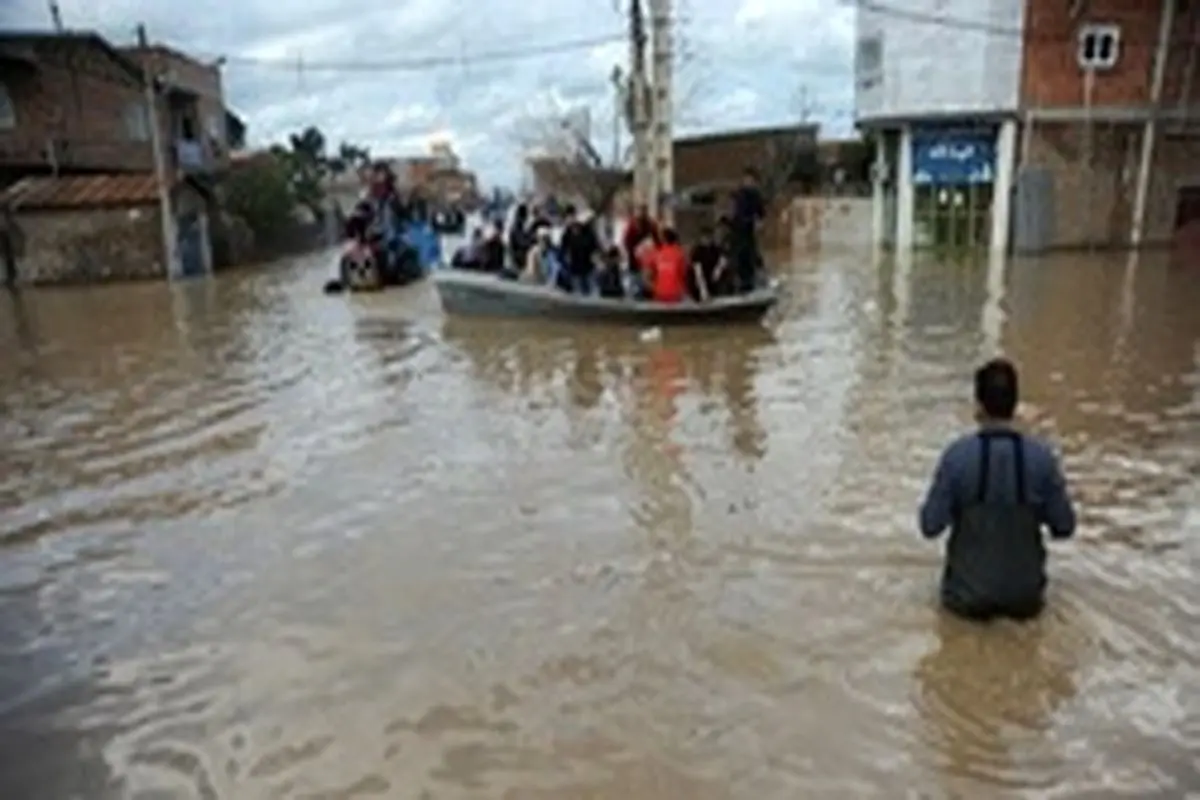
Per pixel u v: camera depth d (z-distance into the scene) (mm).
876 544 7422
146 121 40906
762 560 7207
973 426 10562
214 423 11578
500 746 5105
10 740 5324
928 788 4680
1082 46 30859
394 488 9031
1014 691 5441
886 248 34688
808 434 10367
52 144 35688
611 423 10977
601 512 8250
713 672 5723
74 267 30906
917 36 32312
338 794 4793
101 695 5727
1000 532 6035
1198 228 31625
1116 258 29109
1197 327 16375
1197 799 4566
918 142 33406
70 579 7309
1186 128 32094
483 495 8758
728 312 16531
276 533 8055
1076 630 6051
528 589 6859
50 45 35281
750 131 41219
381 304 22000
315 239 49000
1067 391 11961
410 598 6789
